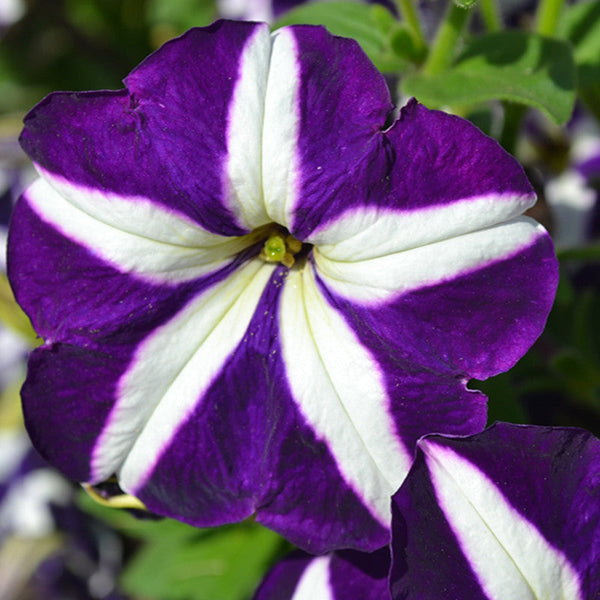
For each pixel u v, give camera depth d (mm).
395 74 271
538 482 237
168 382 250
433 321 239
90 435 248
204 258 251
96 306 245
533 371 296
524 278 235
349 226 239
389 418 243
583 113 344
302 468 246
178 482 249
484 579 235
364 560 252
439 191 234
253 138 238
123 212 243
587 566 239
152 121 239
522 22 326
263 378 251
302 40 236
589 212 334
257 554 305
